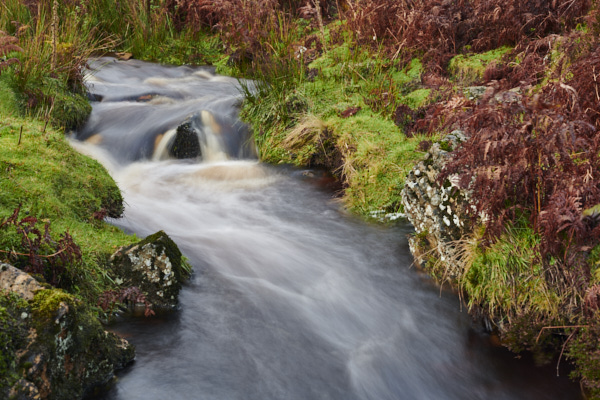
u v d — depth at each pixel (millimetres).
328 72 7879
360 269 4844
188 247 4988
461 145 4289
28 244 3584
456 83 6926
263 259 4934
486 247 4113
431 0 7898
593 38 5738
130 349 3590
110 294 3918
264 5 9680
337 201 6145
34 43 7500
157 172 6930
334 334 4043
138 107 8055
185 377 3508
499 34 7348
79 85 8062
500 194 3865
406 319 4238
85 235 4328
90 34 10195
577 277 3682
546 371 3705
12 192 4309
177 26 11320
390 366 3766
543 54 6527
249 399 3383
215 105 8055
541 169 3875
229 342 3844
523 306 3912
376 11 8422
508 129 3762
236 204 6137
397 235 5391
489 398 3553
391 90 7043
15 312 3023
